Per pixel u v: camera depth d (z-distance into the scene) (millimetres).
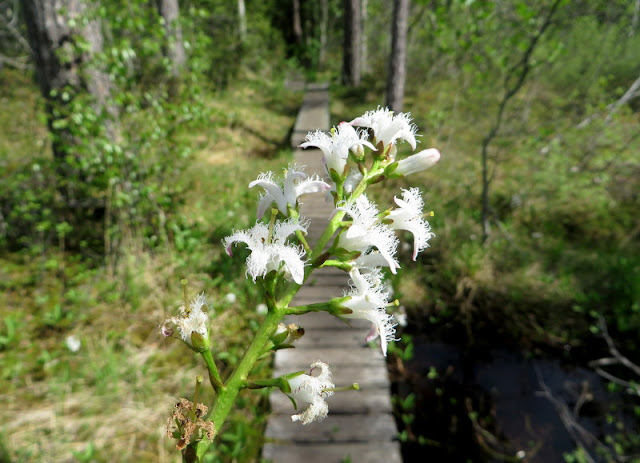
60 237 5910
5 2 14141
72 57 6066
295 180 1548
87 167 5867
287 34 32094
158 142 6480
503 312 6578
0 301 5297
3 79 11984
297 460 3557
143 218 6359
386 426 3848
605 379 5746
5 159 7449
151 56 6734
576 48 12562
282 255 1348
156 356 4695
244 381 1340
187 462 1254
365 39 21547
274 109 16375
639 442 4934
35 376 4355
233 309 5523
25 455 3566
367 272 1692
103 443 3754
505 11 8641
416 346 6133
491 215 8461
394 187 8734
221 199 8008
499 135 10078
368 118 1624
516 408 5293
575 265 7332
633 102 11938
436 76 14859
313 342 4730
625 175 9539
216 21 20109
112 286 5531
